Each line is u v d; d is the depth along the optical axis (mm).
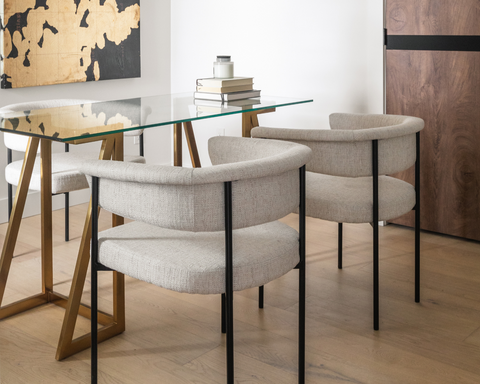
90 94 3773
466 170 3016
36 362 1892
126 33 3875
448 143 3053
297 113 3646
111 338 2045
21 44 3312
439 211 3160
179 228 1470
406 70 3125
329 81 3455
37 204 3609
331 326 2131
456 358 1897
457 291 2432
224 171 1410
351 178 2422
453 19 2906
